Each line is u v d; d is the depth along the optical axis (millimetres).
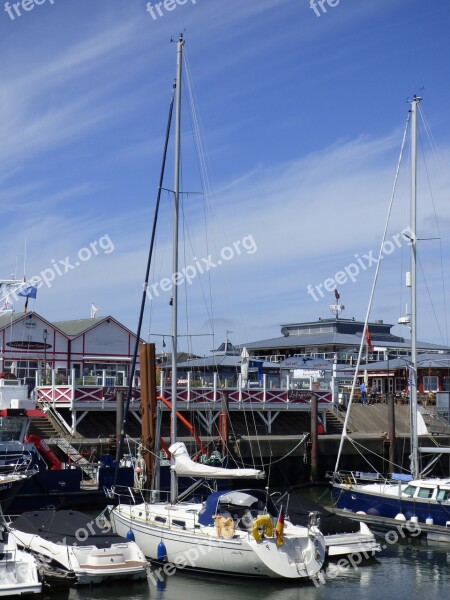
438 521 28250
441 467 45719
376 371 66875
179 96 29641
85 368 54969
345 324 85438
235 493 23859
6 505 26922
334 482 32438
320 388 54656
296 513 26109
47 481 32062
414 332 32844
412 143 34062
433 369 65750
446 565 25016
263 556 22125
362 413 55125
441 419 48281
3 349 51281
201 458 37000
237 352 71875
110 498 30688
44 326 53375
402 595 21797
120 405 40094
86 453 38688
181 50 29922
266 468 45250
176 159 29531
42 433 41312
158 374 49250
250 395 49406
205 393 47688
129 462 35031
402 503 29188
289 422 52625
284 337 83625
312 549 22688
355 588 22438
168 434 45938
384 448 48312
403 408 56531
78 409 42656
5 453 31250
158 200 31594
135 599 20891
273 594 21672
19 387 34219
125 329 57281
